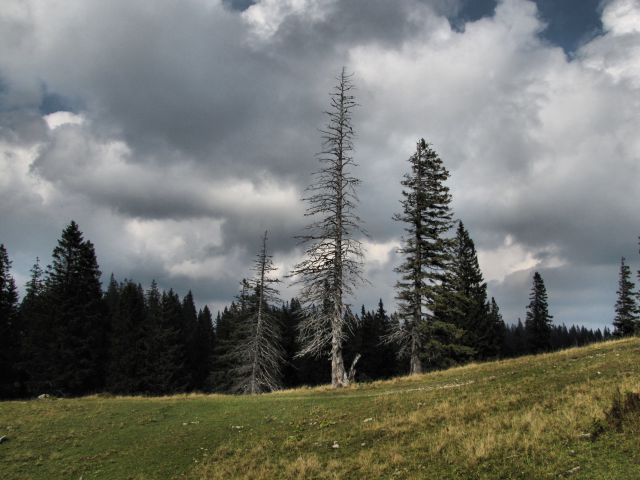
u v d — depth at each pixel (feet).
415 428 48.78
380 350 235.61
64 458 54.08
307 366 228.63
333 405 66.59
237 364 185.16
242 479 43.39
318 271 99.60
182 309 262.26
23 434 61.77
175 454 53.47
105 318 187.32
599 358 68.39
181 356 220.43
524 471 33.45
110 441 59.06
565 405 44.32
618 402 39.75
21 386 173.88
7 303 170.19
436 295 116.88
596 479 30.71
